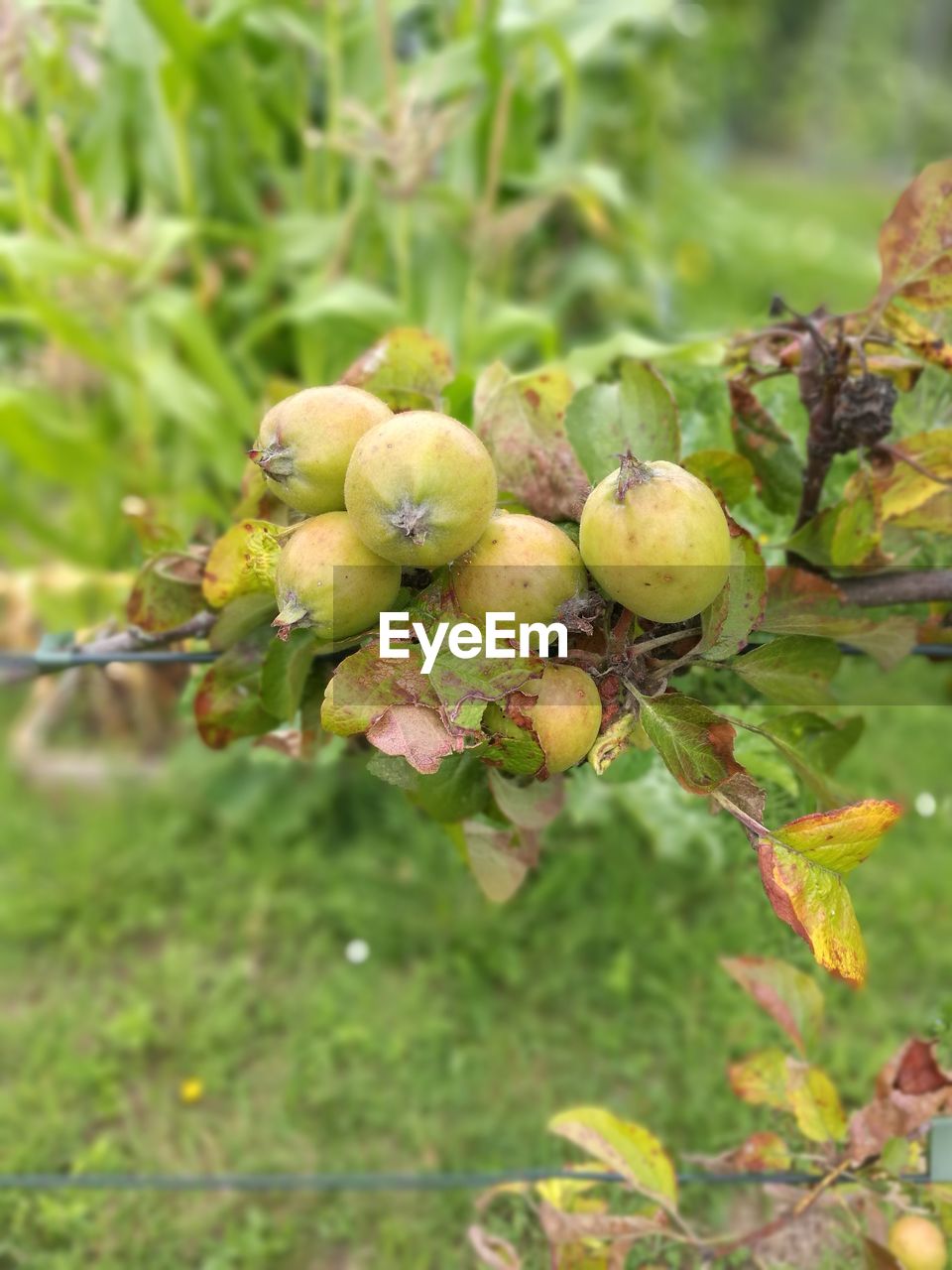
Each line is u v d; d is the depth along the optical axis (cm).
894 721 106
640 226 147
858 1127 51
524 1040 91
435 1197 79
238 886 106
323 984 96
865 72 510
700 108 248
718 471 43
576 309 147
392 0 110
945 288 45
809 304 202
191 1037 90
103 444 121
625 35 157
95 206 113
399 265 108
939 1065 53
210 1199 79
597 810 94
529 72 116
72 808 116
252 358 122
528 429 43
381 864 107
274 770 110
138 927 103
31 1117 84
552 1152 80
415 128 93
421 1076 87
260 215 118
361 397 38
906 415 56
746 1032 83
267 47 116
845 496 45
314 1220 78
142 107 111
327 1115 85
